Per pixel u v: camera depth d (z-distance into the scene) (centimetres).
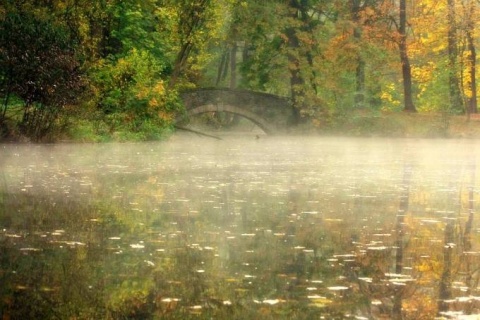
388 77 5819
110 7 3331
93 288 502
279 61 4712
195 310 452
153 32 3866
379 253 662
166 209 959
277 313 448
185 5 3856
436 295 500
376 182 1453
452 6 4644
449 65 4684
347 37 4681
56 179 1348
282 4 4694
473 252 675
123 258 610
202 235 747
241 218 889
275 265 595
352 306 466
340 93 4816
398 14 4956
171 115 3772
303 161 2202
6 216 845
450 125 4541
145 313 443
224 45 5972
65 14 2870
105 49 3541
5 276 530
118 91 3234
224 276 548
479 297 495
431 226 849
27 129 2438
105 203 1001
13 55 2255
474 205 1073
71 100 2447
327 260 622
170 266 582
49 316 434
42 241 681
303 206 1027
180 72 4312
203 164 1953
